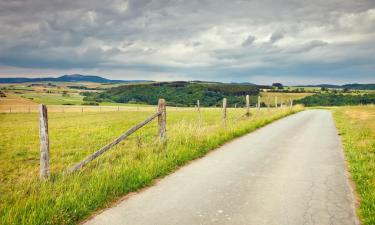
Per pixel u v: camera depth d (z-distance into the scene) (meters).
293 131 19.17
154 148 10.89
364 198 6.51
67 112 74.19
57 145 16.50
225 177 8.48
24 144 17.94
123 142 16.34
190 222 5.58
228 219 5.71
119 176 7.71
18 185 7.21
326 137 16.50
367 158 10.41
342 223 5.54
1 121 42.69
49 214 5.59
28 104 131.25
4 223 5.22
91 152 14.15
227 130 16.16
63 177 7.37
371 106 63.50
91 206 6.16
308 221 5.62
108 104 158.25
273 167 9.65
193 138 12.71
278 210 6.13
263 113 30.75
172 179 8.27
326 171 9.16
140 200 6.69
